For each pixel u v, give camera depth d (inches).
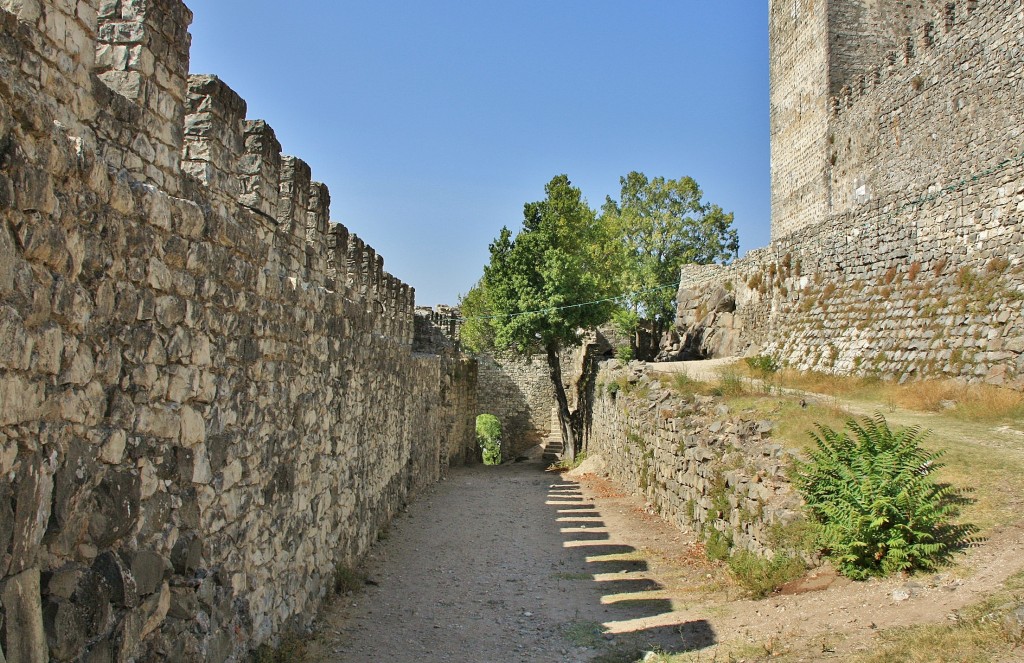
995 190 717.3
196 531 255.9
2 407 161.2
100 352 200.2
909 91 1076.5
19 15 197.9
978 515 370.6
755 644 316.2
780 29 1550.2
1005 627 257.0
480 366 1851.6
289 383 356.5
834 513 381.7
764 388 733.9
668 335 1642.5
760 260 1235.2
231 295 283.4
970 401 612.7
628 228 2281.0
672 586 465.7
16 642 165.9
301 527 377.4
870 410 651.5
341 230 510.0
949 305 737.6
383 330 665.0
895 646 270.5
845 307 915.4
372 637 379.9
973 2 949.2
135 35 251.6
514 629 397.7
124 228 208.2
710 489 565.3
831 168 1320.1
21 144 165.0
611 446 1071.0
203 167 303.3
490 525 700.0
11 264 163.6
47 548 181.5
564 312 1375.5
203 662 257.3
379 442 607.8
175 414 240.5
